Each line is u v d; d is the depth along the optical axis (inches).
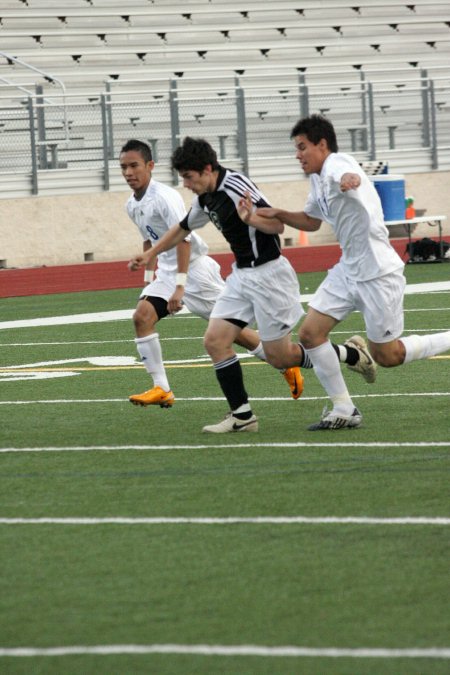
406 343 978.1
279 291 975.0
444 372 1295.5
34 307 2311.8
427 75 3617.1
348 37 3969.0
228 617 539.2
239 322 986.1
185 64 3727.9
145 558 636.1
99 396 1226.0
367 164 3230.8
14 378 1384.1
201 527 694.5
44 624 538.9
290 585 581.3
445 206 3654.0
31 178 3112.7
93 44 3629.4
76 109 3169.3
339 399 979.9
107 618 543.2
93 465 877.8
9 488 812.6
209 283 1163.3
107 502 763.4
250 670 476.1
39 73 3216.0
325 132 917.2
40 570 621.6
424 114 3609.7
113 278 2802.7
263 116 3425.2
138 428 1028.5
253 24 3865.7
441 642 500.4
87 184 3189.0
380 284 940.0
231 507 737.6
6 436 1010.1
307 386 1245.7
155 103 3265.3
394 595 561.6
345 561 616.7
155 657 493.0
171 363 1466.5
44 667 487.2
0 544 674.2
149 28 3720.5
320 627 522.6
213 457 890.7
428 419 1014.4
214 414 1091.3
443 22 4109.3
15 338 1817.2
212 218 978.1
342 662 481.1
